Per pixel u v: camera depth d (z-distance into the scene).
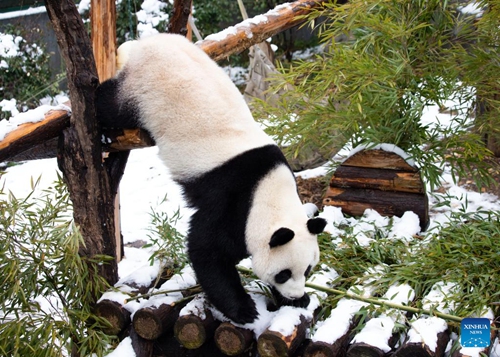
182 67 3.33
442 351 2.95
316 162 6.05
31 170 7.17
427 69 4.67
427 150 4.77
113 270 3.64
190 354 3.36
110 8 4.27
